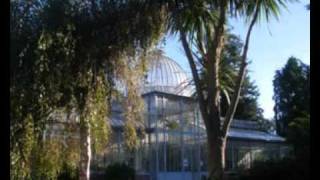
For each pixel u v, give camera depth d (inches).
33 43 430.9
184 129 1633.9
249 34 553.0
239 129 2155.5
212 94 538.3
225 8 529.0
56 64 438.0
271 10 538.9
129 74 489.4
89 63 452.1
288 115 2358.5
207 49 541.3
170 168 1577.3
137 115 548.4
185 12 509.4
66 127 492.7
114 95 502.0
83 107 466.0
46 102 439.5
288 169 531.8
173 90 1668.3
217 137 533.6
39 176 492.7
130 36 461.7
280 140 2110.0
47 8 436.8
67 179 647.8
